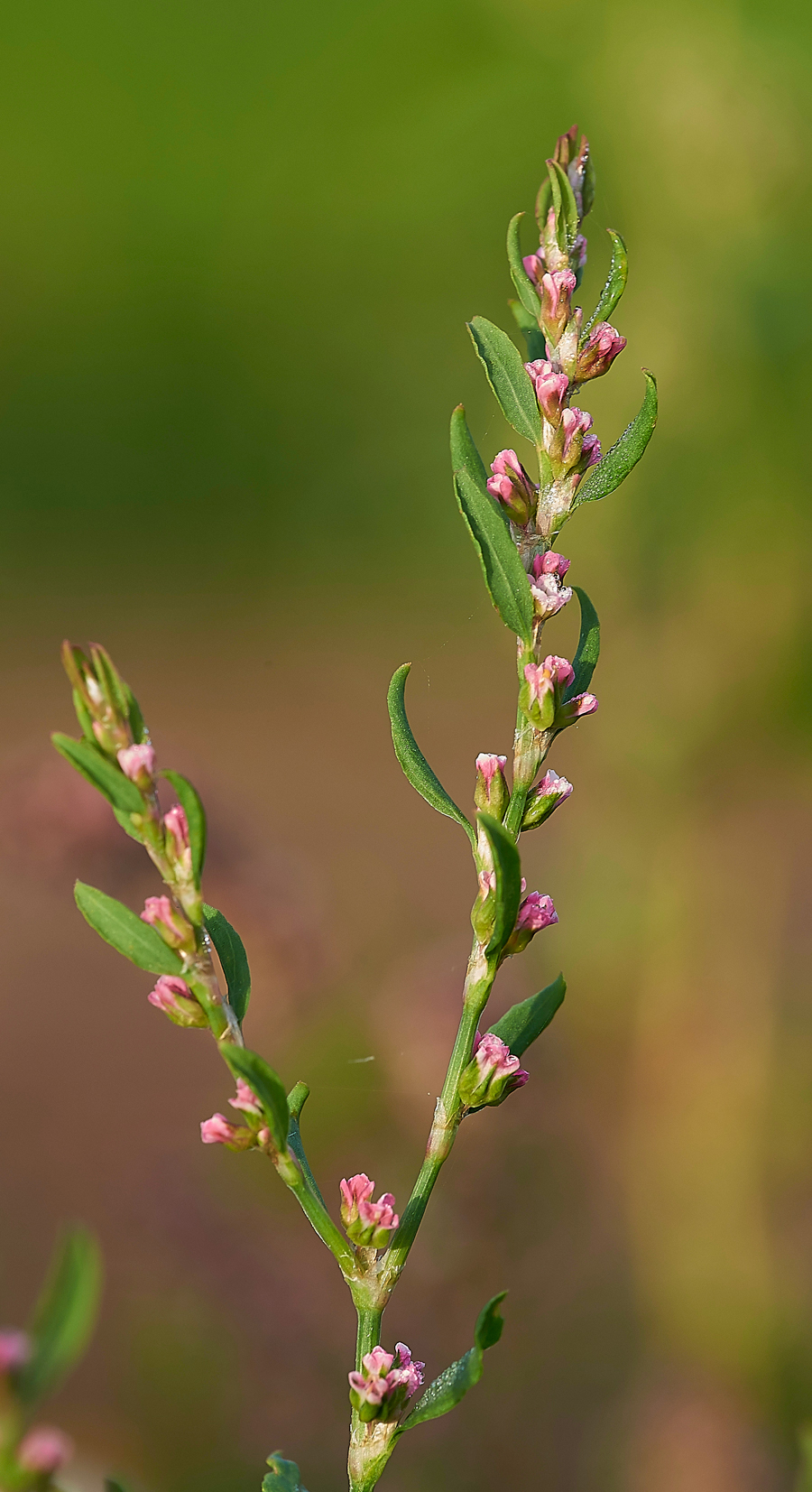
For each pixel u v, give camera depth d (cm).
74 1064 77
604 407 51
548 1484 42
